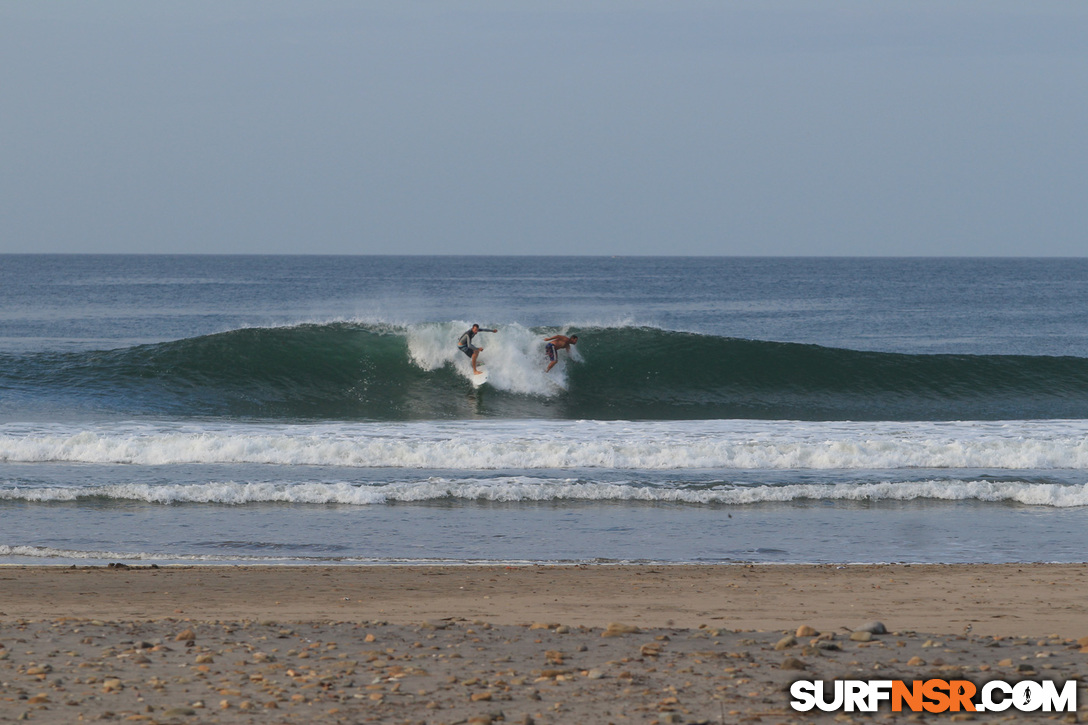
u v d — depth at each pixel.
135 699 18.70
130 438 60.53
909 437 65.25
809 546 41.91
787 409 87.00
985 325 197.88
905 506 50.09
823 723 17.52
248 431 65.62
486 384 89.25
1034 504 50.75
